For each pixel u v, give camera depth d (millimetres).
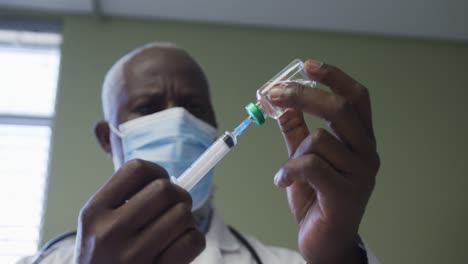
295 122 975
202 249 806
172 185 808
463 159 2627
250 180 2453
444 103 2746
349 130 870
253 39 2775
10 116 2598
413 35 2857
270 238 2354
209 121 1558
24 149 2545
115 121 1525
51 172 2402
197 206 1396
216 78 2660
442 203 2525
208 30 2775
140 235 779
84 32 2717
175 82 1517
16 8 2756
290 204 1015
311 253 950
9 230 2379
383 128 2662
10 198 2436
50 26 2740
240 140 2521
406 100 2732
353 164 876
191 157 1403
